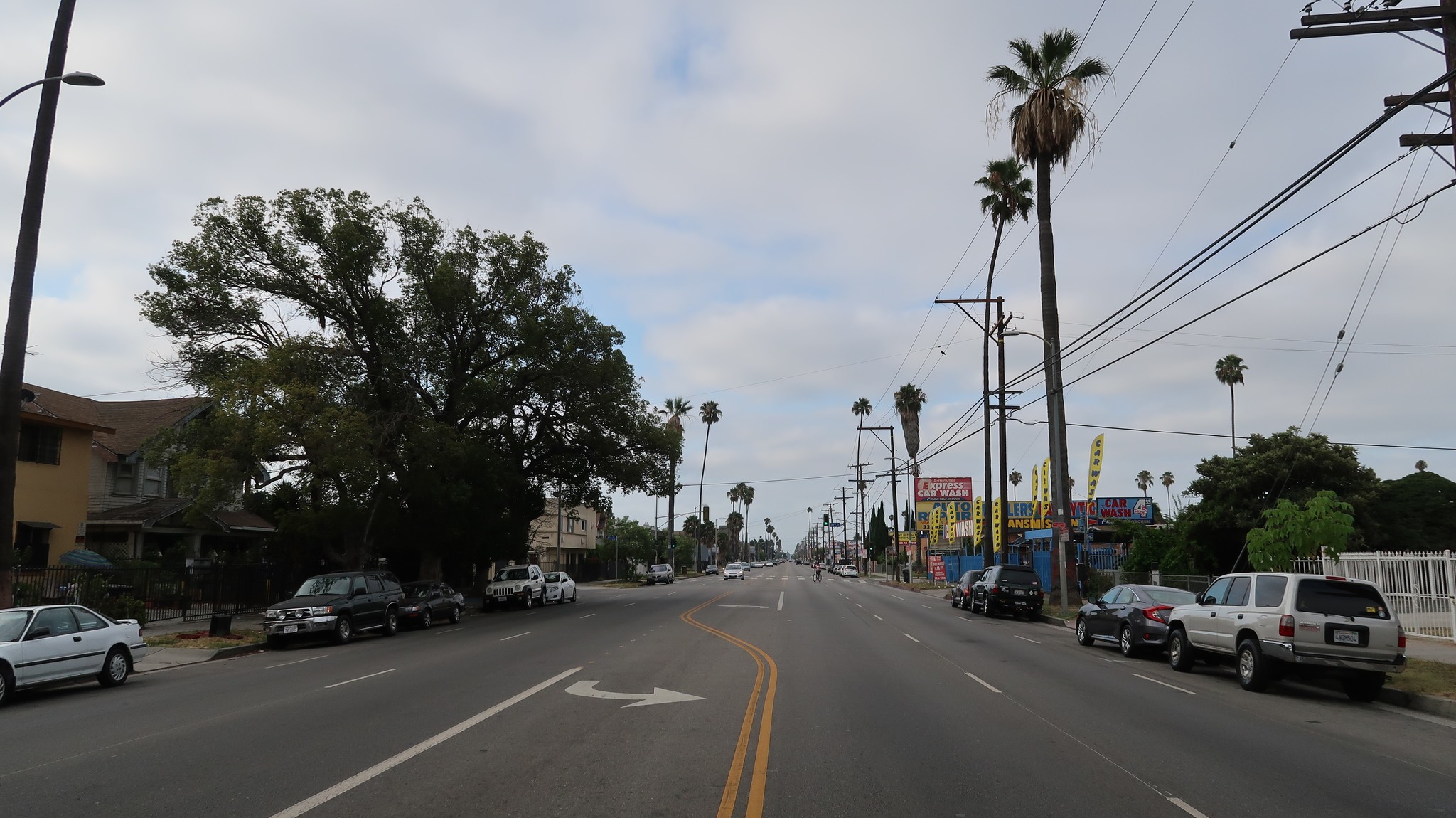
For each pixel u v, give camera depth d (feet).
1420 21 45.93
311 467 86.58
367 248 93.25
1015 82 106.32
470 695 40.52
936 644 66.59
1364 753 30.58
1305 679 51.26
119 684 47.96
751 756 28.02
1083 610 71.72
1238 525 106.63
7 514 56.80
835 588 186.29
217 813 21.93
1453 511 117.80
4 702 41.52
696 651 59.21
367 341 99.76
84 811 22.21
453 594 94.99
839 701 38.88
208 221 90.79
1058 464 101.65
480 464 112.06
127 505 112.06
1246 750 30.32
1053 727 33.73
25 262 58.13
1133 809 22.76
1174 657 54.80
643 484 135.74
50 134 59.57
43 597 74.69
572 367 118.62
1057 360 102.12
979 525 219.00
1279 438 111.14
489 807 22.38
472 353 112.88
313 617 71.77
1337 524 64.28
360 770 26.17
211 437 86.69
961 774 26.08
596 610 108.37
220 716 36.11
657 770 26.21
